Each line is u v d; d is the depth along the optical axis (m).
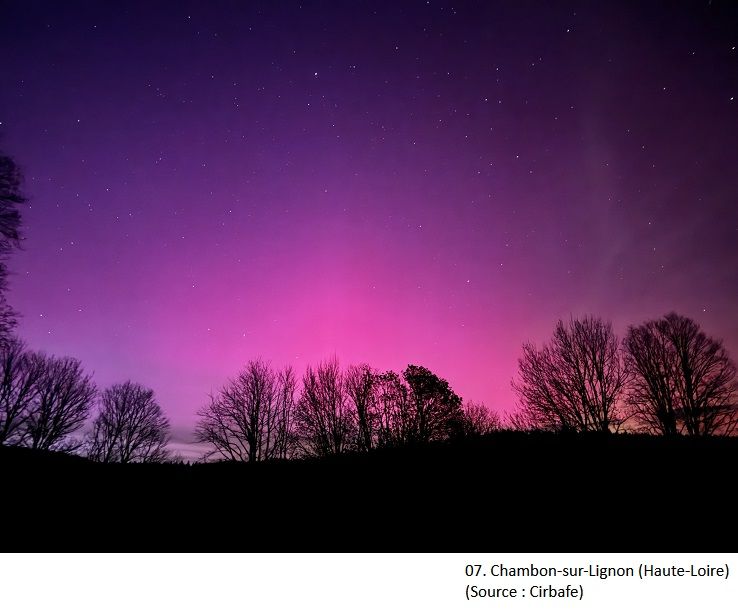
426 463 13.38
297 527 8.88
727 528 7.32
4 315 16.23
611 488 9.52
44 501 10.51
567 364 22.30
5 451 17.11
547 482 10.34
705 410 22.05
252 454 27.44
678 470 10.37
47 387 28.23
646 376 23.53
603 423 20.69
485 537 7.79
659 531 7.38
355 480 12.16
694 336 23.64
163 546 8.07
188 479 13.74
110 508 10.28
